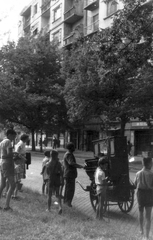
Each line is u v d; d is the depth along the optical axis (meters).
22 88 30.75
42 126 32.91
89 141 35.44
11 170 6.56
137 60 12.79
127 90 17.45
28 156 9.05
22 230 4.94
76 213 6.94
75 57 18.89
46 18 43.53
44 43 32.34
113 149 7.34
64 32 39.16
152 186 5.61
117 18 12.23
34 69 31.67
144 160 5.73
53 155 6.93
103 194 6.68
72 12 37.69
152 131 26.38
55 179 6.89
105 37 12.12
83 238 4.65
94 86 17.45
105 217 7.17
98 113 18.69
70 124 32.34
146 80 17.34
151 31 12.35
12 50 31.09
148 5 12.55
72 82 18.45
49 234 4.76
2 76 30.28
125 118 18.75
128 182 7.38
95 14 33.62
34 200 7.81
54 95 30.66
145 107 17.41
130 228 6.29
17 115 32.81
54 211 6.80
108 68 13.55
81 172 15.72
